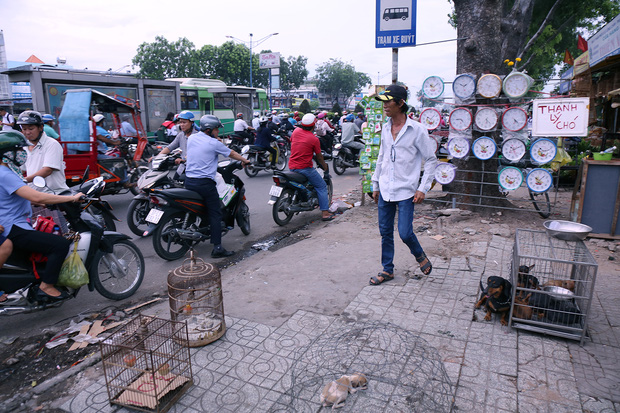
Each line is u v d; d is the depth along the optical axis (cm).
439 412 238
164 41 5334
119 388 271
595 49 777
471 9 688
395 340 317
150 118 1789
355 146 1247
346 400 251
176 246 648
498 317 353
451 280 431
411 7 636
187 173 554
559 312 320
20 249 365
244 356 307
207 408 254
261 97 2783
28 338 372
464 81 642
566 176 930
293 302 396
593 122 908
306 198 732
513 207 698
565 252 354
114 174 845
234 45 5888
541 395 255
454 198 717
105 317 406
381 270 470
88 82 1488
